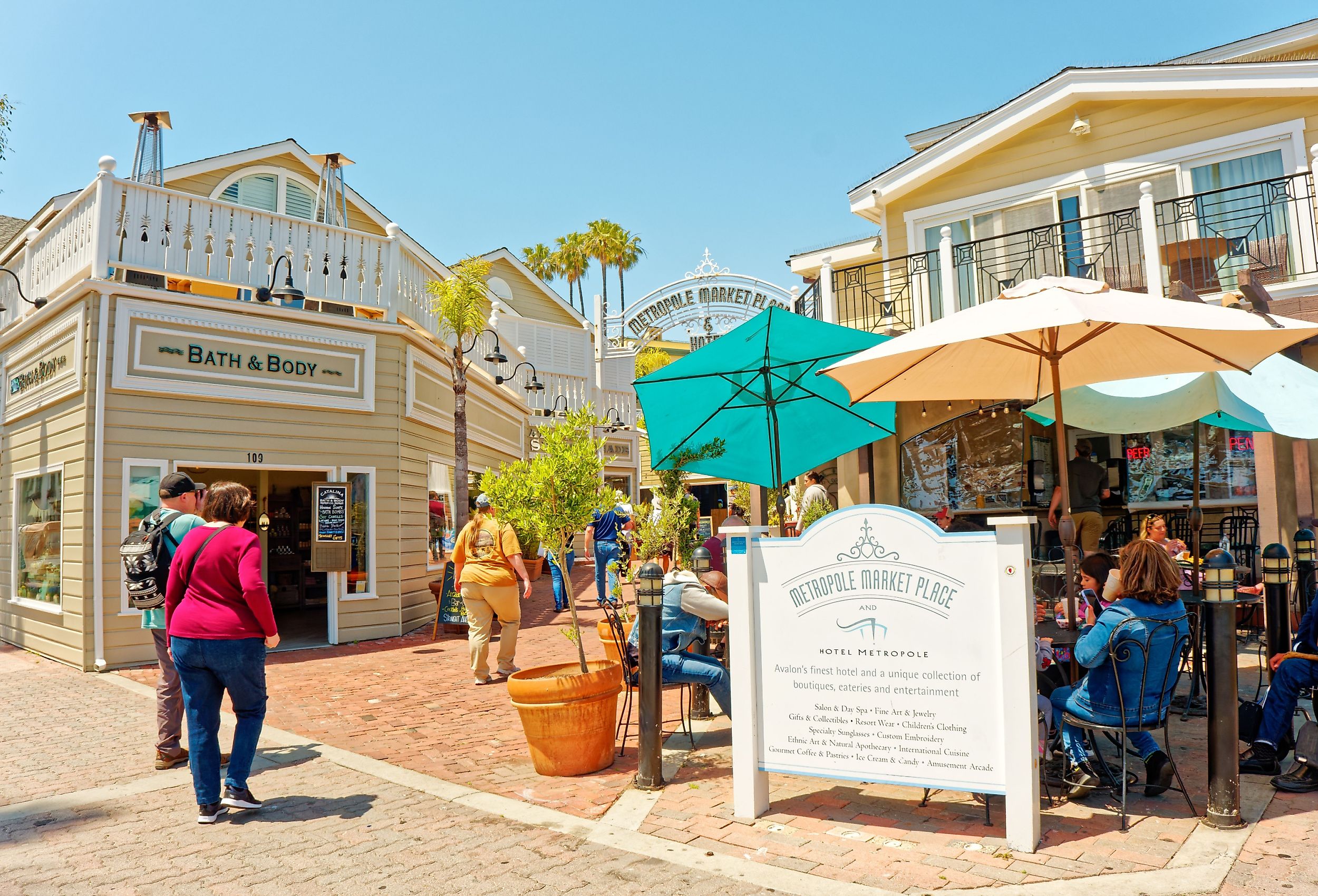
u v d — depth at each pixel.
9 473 11.72
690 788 4.64
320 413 10.45
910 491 11.39
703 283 22.02
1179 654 4.08
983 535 3.73
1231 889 3.12
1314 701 4.53
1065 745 4.26
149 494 9.30
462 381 12.48
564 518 5.23
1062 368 5.76
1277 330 3.98
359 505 10.71
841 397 6.90
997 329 4.16
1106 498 10.89
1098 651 3.96
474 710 6.83
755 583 4.22
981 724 3.68
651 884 3.42
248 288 10.22
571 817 4.25
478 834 4.05
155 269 9.59
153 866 3.74
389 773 5.12
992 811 4.09
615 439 23.67
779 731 4.11
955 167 12.59
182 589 4.46
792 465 7.55
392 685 7.91
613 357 24.30
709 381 6.87
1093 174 11.42
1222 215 10.39
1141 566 3.99
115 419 9.14
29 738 6.21
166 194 9.75
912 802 4.31
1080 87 11.17
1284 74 9.90
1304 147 9.95
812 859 3.60
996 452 10.90
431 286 12.62
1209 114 10.62
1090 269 10.38
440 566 12.73
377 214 16.64
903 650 3.86
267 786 4.93
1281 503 8.30
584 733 4.97
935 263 12.75
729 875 3.47
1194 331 4.79
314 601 14.58
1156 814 3.95
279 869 3.67
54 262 10.62
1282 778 4.25
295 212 15.30
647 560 5.71
